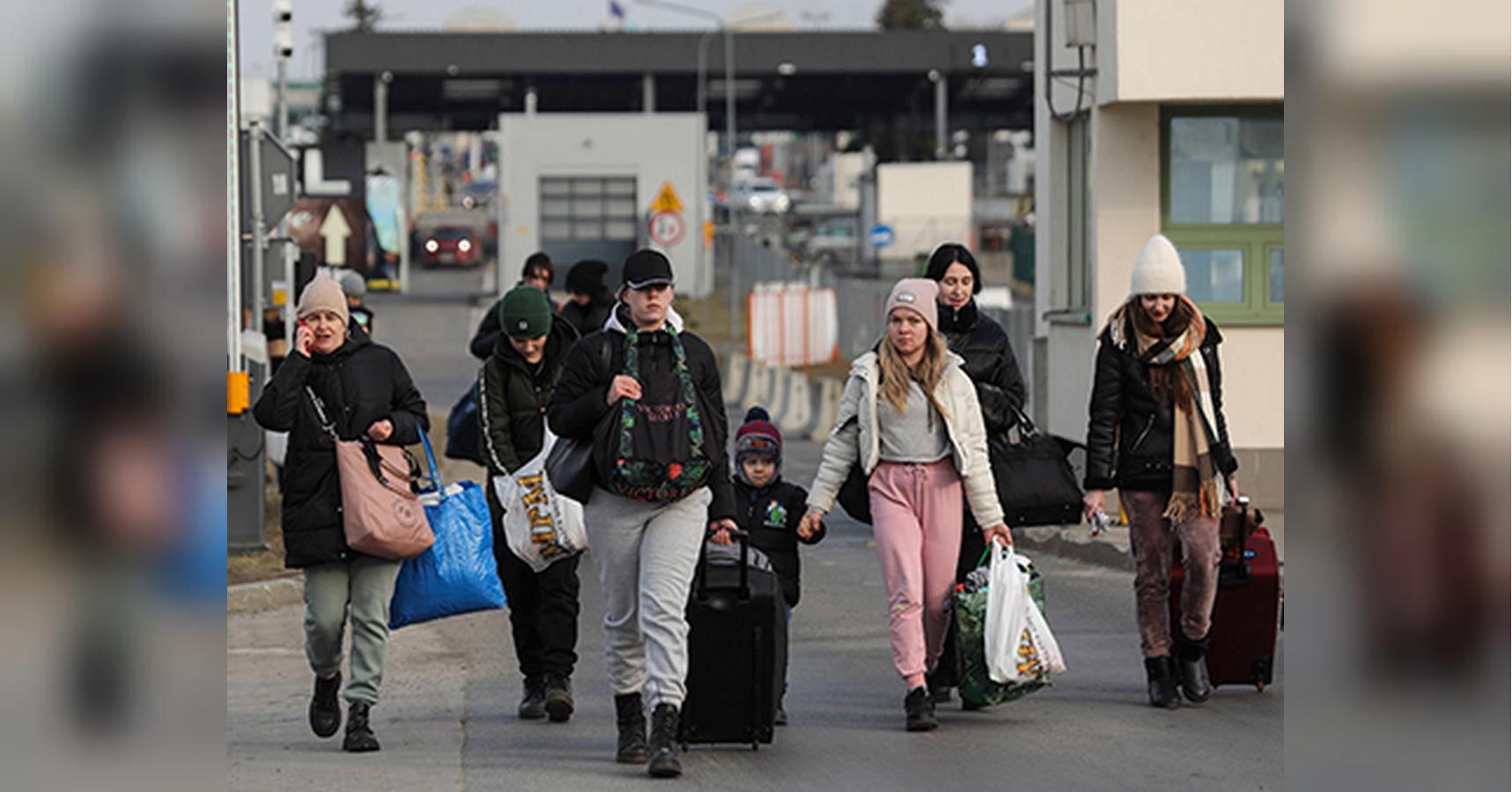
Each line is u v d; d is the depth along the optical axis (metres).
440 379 78.00
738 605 18.38
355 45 171.38
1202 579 20.52
